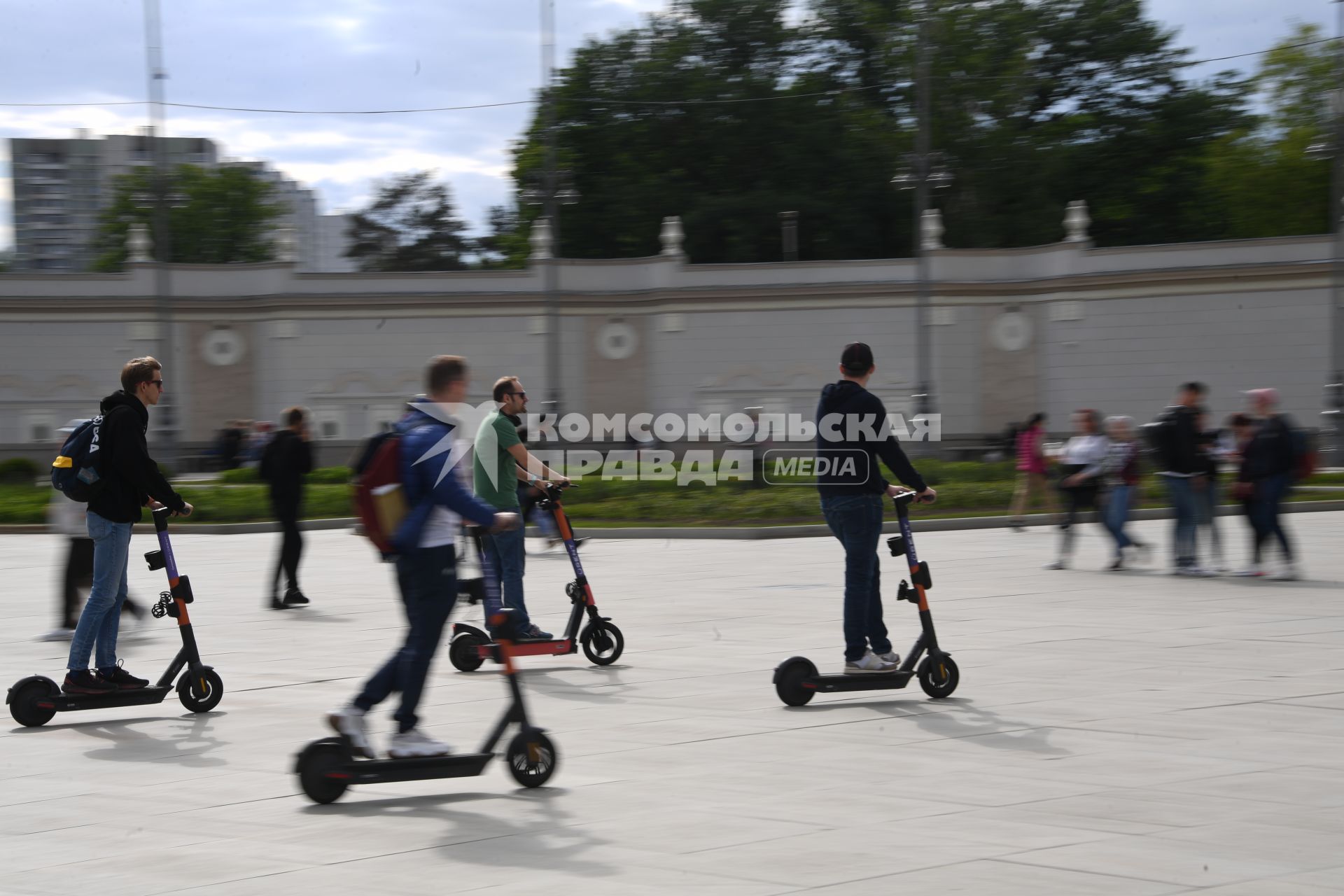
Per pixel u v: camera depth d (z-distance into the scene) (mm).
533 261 41875
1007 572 14000
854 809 5137
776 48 55281
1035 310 40750
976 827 4859
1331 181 47531
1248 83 53062
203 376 41625
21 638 10273
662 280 41531
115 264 61656
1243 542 17016
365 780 5320
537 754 5555
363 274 41812
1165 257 39094
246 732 6797
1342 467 31484
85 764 6145
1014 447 39094
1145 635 9508
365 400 41938
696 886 4227
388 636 10141
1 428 40906
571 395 42000
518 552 8789
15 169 135750
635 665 8688
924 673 7316
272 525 20734
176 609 7277
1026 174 52094
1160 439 13594
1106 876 4270
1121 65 54000
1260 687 7527
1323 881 4199
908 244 52719
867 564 7457
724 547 17781
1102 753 6020
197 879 4379
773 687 7832
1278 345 37938
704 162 52469
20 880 4402
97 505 7207
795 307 41062
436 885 4277
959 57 52406
